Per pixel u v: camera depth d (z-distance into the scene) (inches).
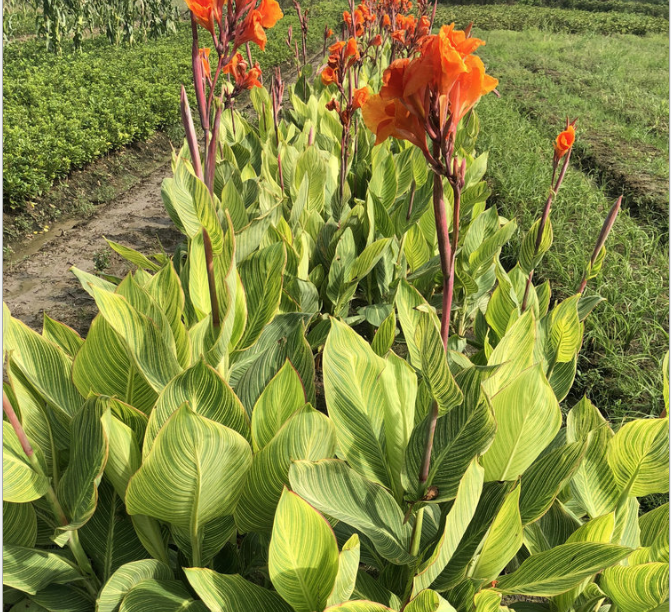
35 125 251.3
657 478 57.2
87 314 146.6
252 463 50.7
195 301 66.1
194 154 57.2
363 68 215.0
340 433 55.4
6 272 167.8
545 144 270.1
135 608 48.3
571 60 590.2
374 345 75.2
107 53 495.2
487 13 1117.1
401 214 117.8
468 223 137.1
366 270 102.0
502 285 88.1
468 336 129.6
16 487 46.2
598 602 61.1
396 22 241.9
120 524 60.2
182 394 50.5
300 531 44.1
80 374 55.6
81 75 365.7
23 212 198.8
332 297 106.5
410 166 136.2
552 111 351.3
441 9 1206.3
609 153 263.1
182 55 502.0
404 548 51.8
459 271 110.1
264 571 59.1
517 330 63.0
